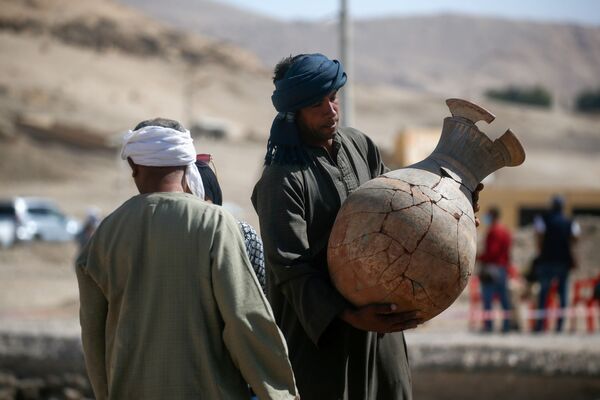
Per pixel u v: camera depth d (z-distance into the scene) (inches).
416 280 245.1
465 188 257.6
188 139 248.1
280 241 261.9
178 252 233.3
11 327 809.5
